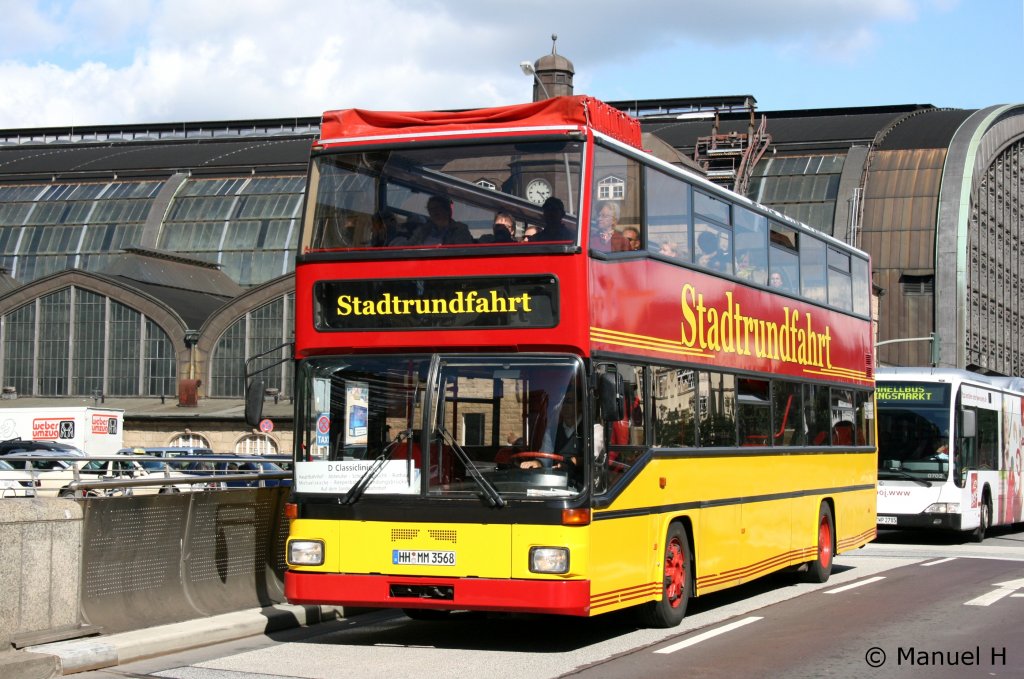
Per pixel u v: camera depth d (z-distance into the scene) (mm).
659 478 13234
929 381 27812
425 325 11930
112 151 99250
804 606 15977
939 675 10773
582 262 11727
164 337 72125
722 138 92312
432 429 11727
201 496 13609
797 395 18078
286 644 12648
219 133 114188
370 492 11789
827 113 106000
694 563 14281
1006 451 31969
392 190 12273
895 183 91438
